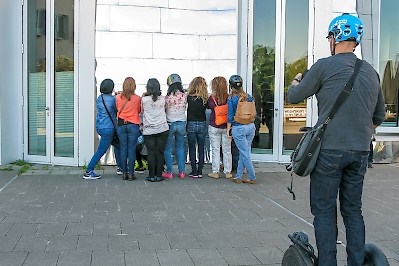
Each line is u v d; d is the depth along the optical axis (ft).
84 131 30.86
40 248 15.53
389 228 18.51
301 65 32.99
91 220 18.88
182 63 32.48
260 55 33.22
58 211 20.15
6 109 31.09
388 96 35.01
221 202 22.17
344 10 33.55
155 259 14.73
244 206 21.52
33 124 32.27
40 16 31.55
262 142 33.60
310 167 11.19
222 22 32.45
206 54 32.60
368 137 11.19
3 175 27.91
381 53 34.88
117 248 15.66
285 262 12.26
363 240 11.39
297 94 11.44
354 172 11.28
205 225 18.47
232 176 28.27
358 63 11.21
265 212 20.53
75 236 16.83
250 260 14.78
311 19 32.50
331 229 11.21
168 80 27.94
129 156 26.78
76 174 28.48
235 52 32.50
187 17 32.37
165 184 26.00
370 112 11.19
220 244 16.24
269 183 26.68
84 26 30.50
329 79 11.05
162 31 32.09
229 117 26.40
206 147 31.99
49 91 31.37
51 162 31.65
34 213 19.79
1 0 30.12
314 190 11.43
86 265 14.14
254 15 33.04
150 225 18.34
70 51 31.01
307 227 18.35
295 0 32.71
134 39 31.63
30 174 28.37
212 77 32.65
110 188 24.79
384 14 34.76
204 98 27.48
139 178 27.61
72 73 31.04
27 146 32.37
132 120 26.35
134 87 26.48
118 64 31.45
